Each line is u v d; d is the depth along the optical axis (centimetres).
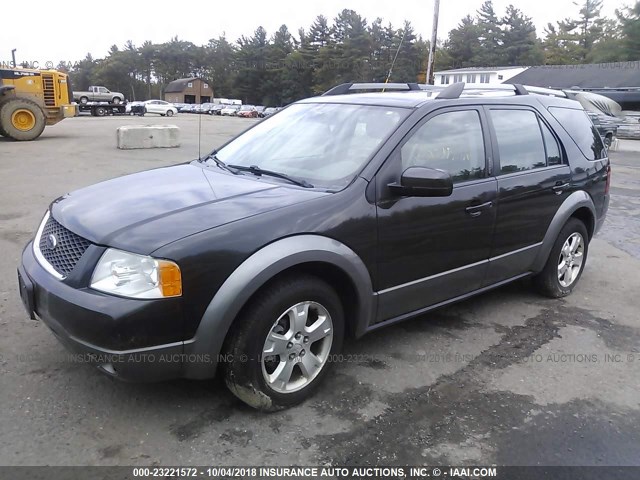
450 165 384
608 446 294
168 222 286
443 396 336
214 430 294
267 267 284
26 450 272
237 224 287
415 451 284
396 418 311
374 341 407
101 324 263
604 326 451
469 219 389
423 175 326
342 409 318
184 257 269
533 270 475
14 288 475
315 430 298
